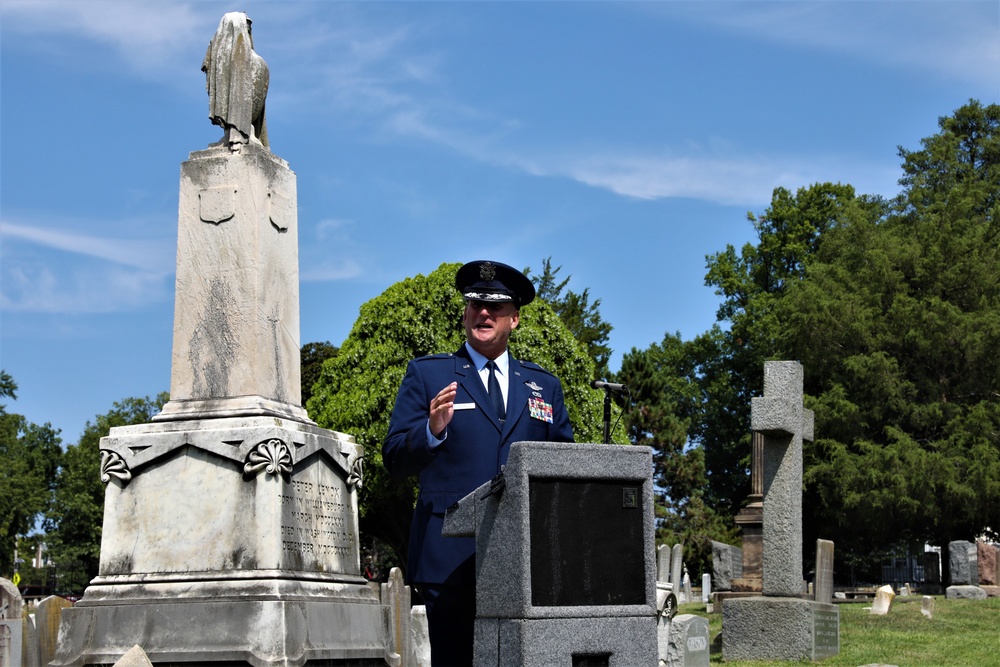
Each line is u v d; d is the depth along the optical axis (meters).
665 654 15.27
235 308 9.82
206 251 10.00
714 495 69.00
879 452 41.28
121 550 9.15
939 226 46.47
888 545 54.34
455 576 6.33
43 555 81.00
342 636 9.27
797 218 62.03
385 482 33.19
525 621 5.37
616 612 5.54
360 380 33.72
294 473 9.30
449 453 6.52
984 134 57.06
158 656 8.58
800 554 17.70
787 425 17.64
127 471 9.27
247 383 9.64
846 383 44.91
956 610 22.36
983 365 42.69
